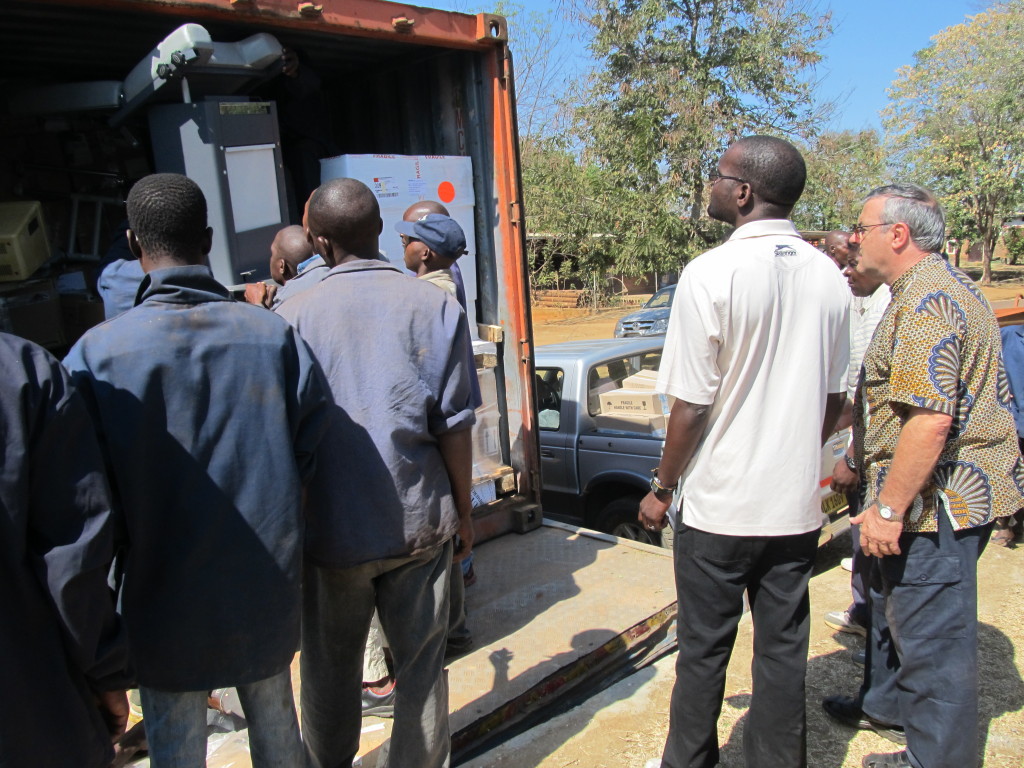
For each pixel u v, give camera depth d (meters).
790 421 2.22
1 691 1.32
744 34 17.88
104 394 1.59
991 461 2.34
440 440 2.29
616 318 23.39
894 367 2.29
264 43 3.39
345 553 2.11
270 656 1.77
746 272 2.14
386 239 4.01
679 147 17.88
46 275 3.62
